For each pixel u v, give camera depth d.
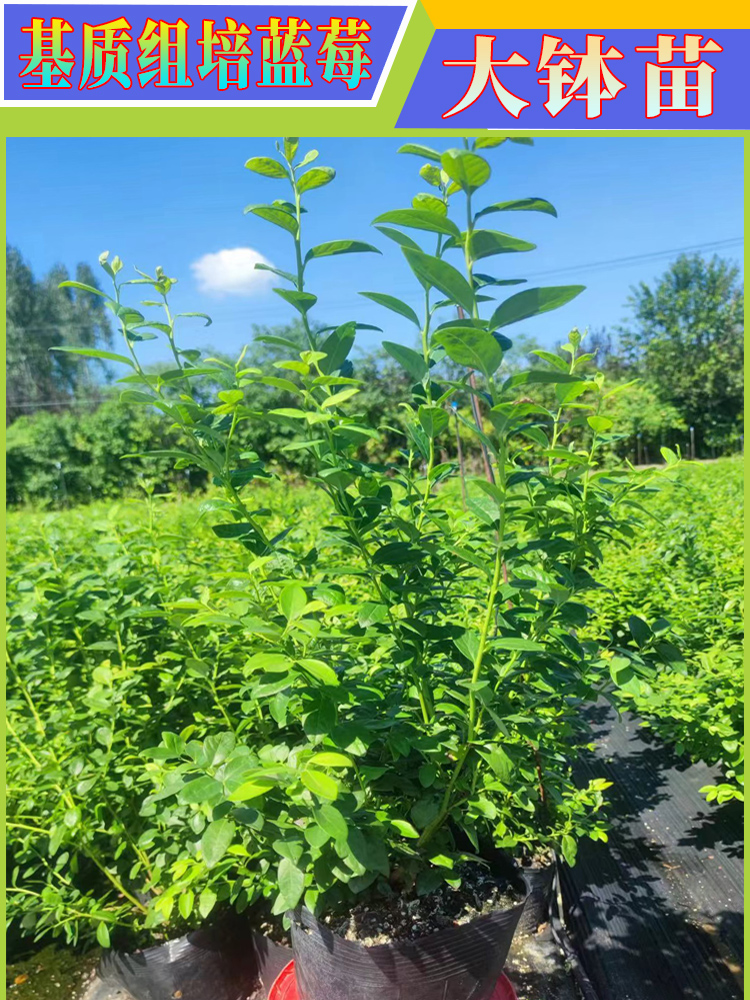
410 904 1.72
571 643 1.55
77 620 2.34
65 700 2.40
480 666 1.60
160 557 2.60
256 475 1.64
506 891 1.78
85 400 33.38
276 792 1.46
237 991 2.12
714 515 5.24
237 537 1.66
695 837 2.77
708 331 24.80
